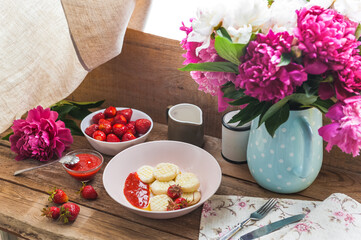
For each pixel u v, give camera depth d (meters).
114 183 1.13
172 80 1.39
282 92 0.76
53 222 1.04
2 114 1.08
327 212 1.00
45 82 1.16
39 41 1.10
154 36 1.35
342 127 0.78
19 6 1.05
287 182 1.08
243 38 0.77
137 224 1.04
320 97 0.83
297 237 0.93
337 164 1.24
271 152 1.04
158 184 1.13
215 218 1.05
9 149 1.31
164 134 1.40
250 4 0.77
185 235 1.02
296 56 0.77
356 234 0.95
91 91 1.53
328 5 0.80
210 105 1.38
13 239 1.44
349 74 0.78
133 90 1.47
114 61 1.44
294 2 0.80
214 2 0.79
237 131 1.19
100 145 1.25
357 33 0.81
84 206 1.09
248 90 0.80
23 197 1.12
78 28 1.17
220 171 1.11
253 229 1.01
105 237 1.01
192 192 1.09
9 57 1.05
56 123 1.23
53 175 1.21
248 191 1.14
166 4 1.51
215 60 0.85
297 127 0.99
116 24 1.21
